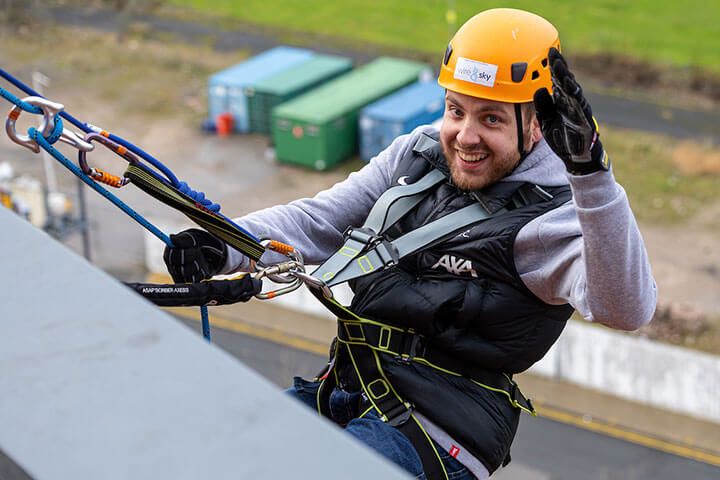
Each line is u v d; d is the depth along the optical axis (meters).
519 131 2.85
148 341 1.17
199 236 2.85
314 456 1.00
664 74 37.44
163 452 1.02
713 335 23.34
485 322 2.89
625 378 19.64
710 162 31.95
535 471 18.59
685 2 42.28
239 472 0.98
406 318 2.94
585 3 42.53
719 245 27.56
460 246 2.91
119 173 29.69
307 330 22.27
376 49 40.28
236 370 1.12
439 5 43.31
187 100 36.22
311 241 3.27
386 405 2.90
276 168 32.19
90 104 35.84
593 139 2.35
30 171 28.97
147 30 41.28
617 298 2.58
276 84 33.59
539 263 2.85
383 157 3.35
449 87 2.88
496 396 2.97
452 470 2.89
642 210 29.38
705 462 18.61
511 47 2.81
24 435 1.05
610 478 18.42
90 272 1.29
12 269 1.29
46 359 1.15
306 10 43.31
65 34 40.44
